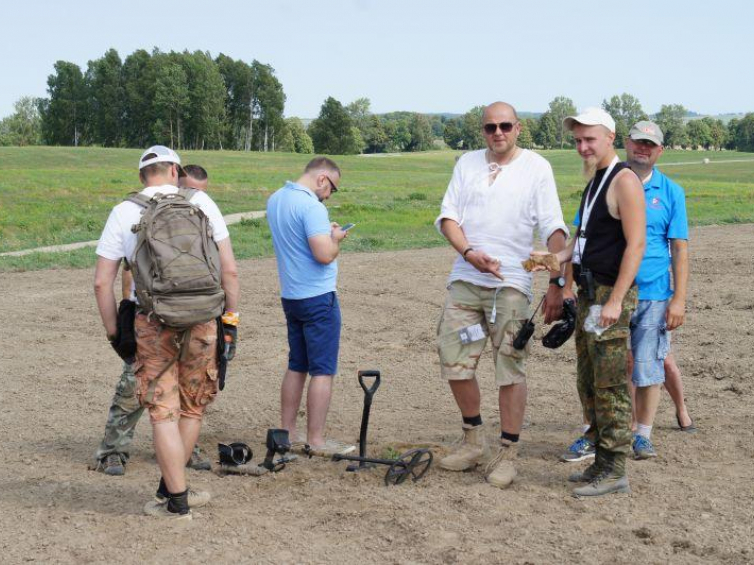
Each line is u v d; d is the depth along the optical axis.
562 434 6.27
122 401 5.43
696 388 7.37
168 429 4.51
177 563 4.08
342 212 33.31
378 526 4.49
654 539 4.22
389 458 5.61
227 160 94.00
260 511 4.75
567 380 7.84
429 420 6.73
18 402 7.38
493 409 7.02
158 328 4.38
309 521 4.59
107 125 143.25
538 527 4.42
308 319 5.66
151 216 4.36
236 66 151.62
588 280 4.76
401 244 21.23
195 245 4.37
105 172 61.84
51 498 5.03
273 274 15.34
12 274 16.30
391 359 8.86
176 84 138.38
